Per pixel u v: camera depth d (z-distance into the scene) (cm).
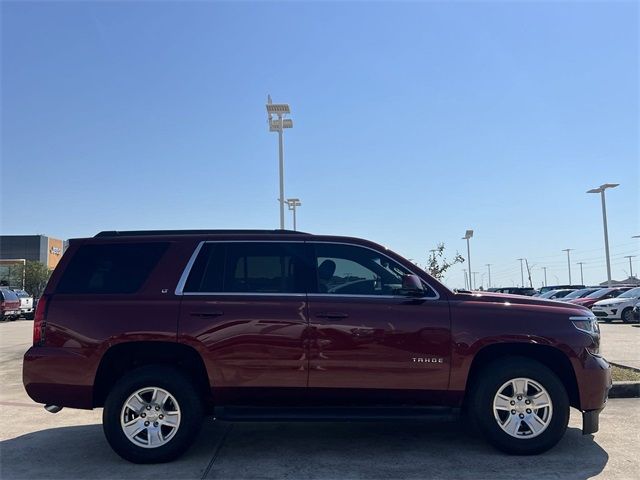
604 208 4044
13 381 1016
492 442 538
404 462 527
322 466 518
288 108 2141
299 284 554
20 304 3094
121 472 508
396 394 534
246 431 639
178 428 529
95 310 541
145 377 530
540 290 5034
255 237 574
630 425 651
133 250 570
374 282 558
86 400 534
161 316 536
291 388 533
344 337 532
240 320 535
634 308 2308
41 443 606
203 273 557
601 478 482
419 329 535
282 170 2169
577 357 538
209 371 531
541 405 538
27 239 8150
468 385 548
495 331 536
